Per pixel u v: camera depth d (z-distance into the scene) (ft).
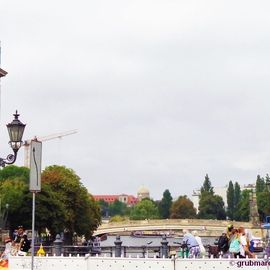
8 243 138.10
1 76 230.27
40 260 117.08
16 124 98.07
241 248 114.62
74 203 469.57
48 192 422.00
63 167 499.10
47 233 440.45
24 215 412.57
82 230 476.54
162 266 108.47
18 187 419.33
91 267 113.19
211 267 107.14
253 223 551.18
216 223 581.94
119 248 118.21
